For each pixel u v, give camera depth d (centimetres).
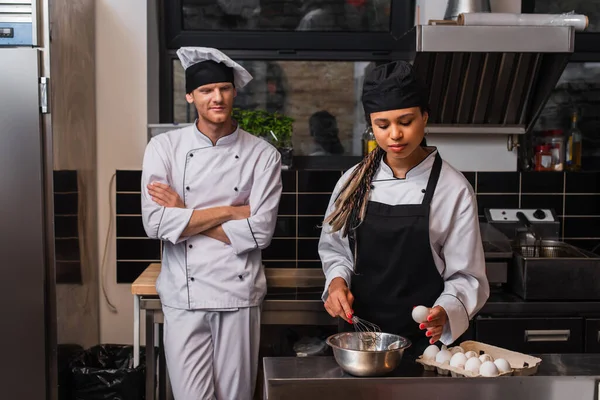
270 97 352
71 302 291
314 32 347
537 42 279
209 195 249
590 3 346
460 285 189
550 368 154
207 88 239
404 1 344
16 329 271
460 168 329
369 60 351
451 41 278
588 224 330
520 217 321
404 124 171
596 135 354
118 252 324
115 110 323
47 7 262
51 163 267
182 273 246
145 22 321
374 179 200
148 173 248
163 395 291
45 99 263
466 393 138
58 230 275
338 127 355
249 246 244
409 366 158
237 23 346
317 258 328
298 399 138
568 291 270
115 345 317
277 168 256
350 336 165
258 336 255
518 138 327
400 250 196
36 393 273
